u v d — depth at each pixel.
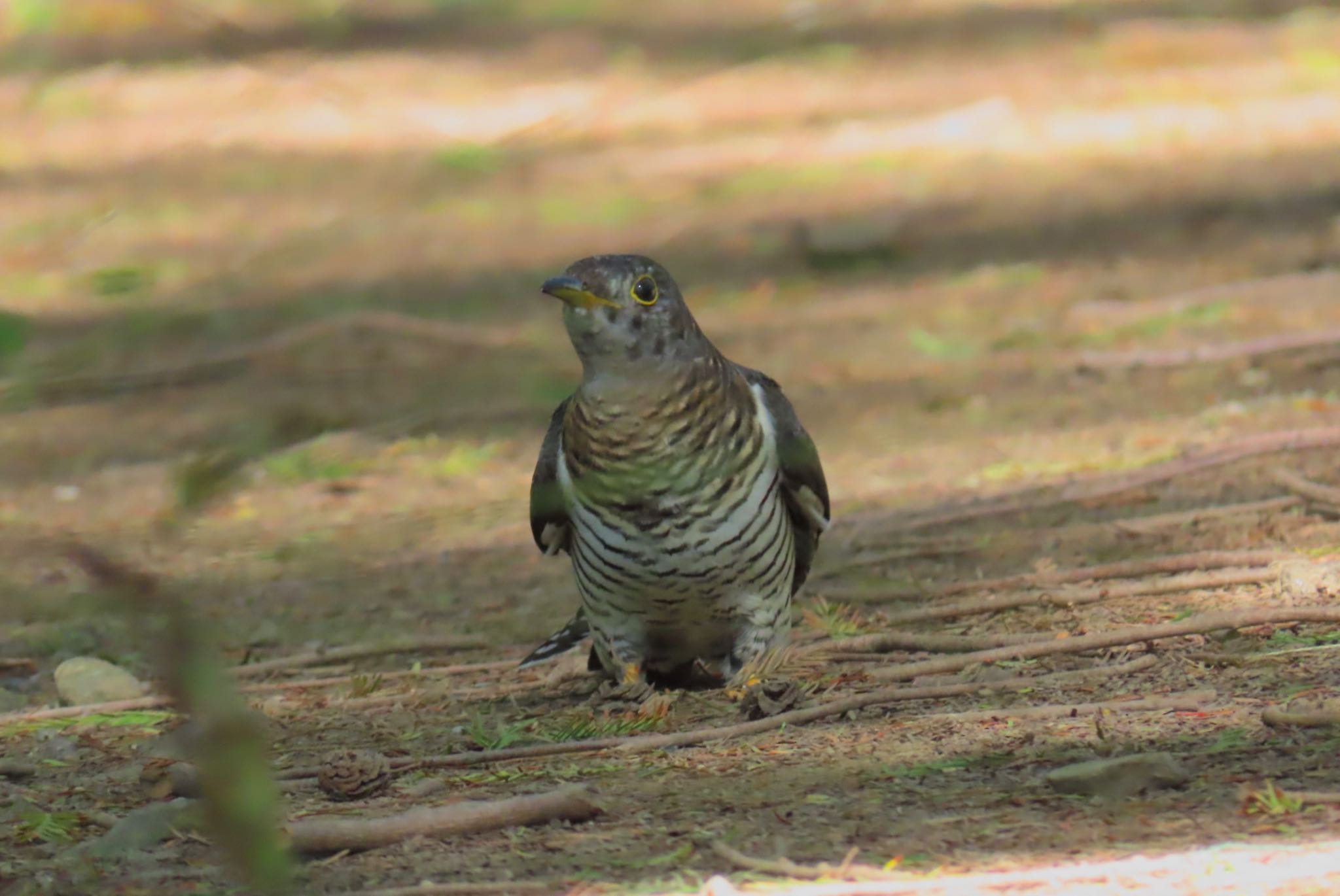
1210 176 25.94
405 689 9.86
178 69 32.31
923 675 8.90
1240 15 39.66
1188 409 15.26
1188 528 11.61
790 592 9.10
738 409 8.52
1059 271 21.27
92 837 7.03
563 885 5.91
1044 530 12.02
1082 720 7.63
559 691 9.55
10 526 12.90
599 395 8.35
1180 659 8.61
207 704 2.76
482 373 4.95
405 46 35.56
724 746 7.84
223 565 12.02
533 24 36.25
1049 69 34.81
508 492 14.10
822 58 35.22
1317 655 8.41
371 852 6.42
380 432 4.95
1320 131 28.47
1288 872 5.51
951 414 16.05
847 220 24.12
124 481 14.54
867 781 7.00
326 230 8.74
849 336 19.30
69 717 9.39
